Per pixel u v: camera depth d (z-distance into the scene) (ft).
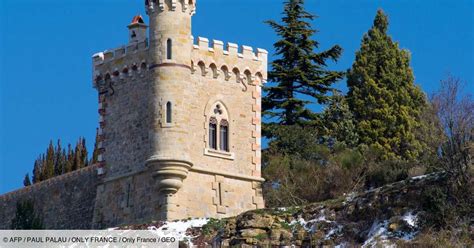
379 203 260.42
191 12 302.25
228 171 304.71
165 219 290.97
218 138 304.91
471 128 279.90
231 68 309.42
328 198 327.06
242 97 311.27
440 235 248.52
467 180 259.39
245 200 306.55
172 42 298.35
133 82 305.73
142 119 301.22
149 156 295.69
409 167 333.01
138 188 299.99
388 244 249.14
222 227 270.87
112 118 310.24
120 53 309.63
